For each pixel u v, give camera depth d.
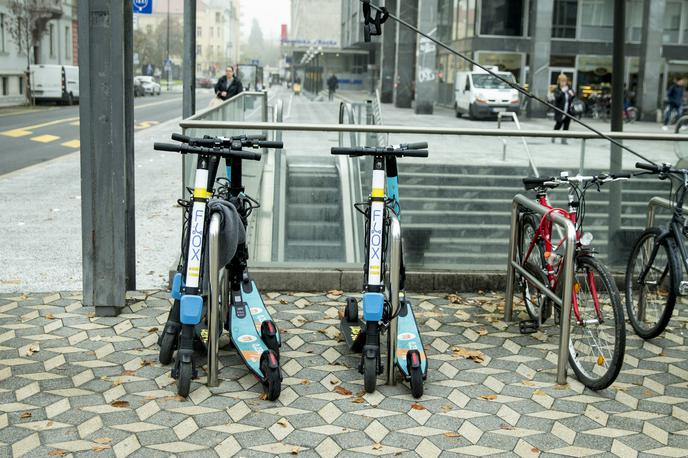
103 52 5.05
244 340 4.40
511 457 3.48
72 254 7.29
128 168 5.78
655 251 5.23
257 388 4.20
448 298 6.13
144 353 4.66
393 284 4.20
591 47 33.00
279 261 6.46
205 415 3.83
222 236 4.13
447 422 3.83
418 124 24.28
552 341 5.12
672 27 32.28
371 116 11.94
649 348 5.08
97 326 5.12
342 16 62.03
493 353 4.87
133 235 5.91
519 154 6.51
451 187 6.47
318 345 4.92
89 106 5.11
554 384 4.38
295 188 6.52
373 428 3.74
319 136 6.46
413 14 33.31
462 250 6.56
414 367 4.07
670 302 4.98
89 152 5.14
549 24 29.69
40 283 6.23
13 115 30.47
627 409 4.05
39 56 45.66
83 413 3.81
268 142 4.42
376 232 4.17
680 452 3.56
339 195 6.51
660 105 32.50
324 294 6.09
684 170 4.95
